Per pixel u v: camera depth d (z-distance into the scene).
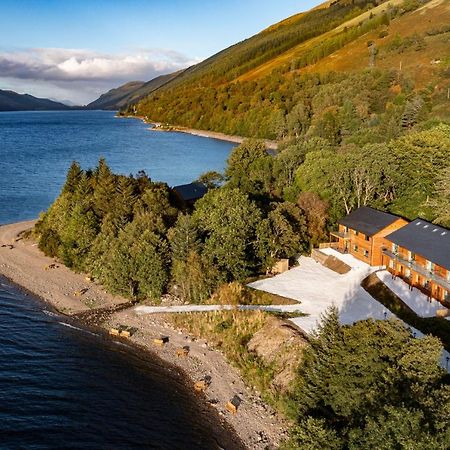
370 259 70.50
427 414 28.67
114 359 51.97
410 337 36.75
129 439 39.44
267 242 70.12
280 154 109.94
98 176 91.75
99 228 80.81
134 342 55.59
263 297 61.41
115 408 43.44
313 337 47.28
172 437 39.84
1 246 89.69
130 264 65.44
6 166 172.50
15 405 43.12
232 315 57.56
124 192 83.56
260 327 54.25
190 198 99.75
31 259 83.50
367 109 191.12
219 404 44.28
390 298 59.47
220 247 65.44
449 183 75.56
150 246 65.81
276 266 70.62
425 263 59.94
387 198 90.25
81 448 38.12
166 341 55.78
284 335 50.50
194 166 178.12
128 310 63.66
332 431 31.86
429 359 33.69
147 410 43.28
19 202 124.50
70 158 194.50
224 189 80.88
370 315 55.66
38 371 49.12
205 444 39.12
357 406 34.66
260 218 70.88
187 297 64.25
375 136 136.88
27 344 54.84
